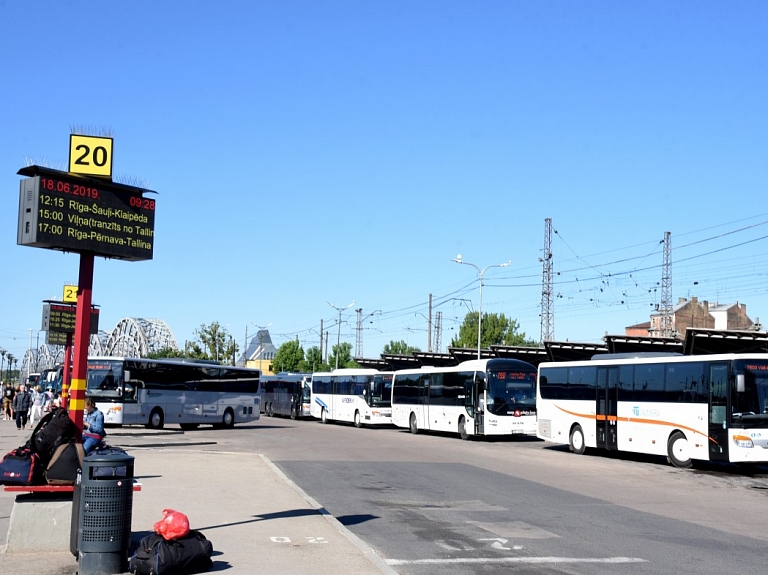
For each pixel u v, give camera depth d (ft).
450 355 191.72
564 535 40.93
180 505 47.78
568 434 101.35
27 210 34.37
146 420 145.48
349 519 45.50
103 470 29.89
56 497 34.24
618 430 92.32
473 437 134.21
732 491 62.80
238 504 48.24
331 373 192.24
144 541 30.04
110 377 143.23
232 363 335.26
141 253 37.32
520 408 120.88
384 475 70.28
